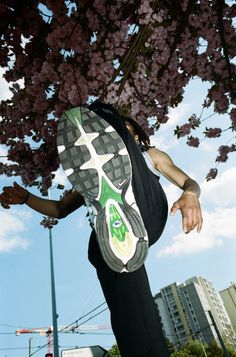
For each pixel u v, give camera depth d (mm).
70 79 4660
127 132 1323
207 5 4746
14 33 4797
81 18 4531
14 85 5066
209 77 5316
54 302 12672
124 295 1101
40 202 1815
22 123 5227
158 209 1225
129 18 4859
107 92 4773
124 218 986
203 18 4816
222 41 4766
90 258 1320
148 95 5098
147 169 1287
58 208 1847
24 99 5078
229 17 5070
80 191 1070
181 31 4758
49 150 5359
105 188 1046
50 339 19047
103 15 4480
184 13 4578
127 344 1050
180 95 5418
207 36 4980
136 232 956
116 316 1099
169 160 1396
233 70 5191
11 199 1782
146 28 4477
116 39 4535
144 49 4793
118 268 941
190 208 1054
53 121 5172
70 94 4668
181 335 85438
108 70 4641
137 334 1041
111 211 1011
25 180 5484
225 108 5695
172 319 89375
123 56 4891
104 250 967
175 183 1304
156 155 1412
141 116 5223
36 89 4855
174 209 1075
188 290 90188
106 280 1179
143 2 4344
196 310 86812
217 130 6531
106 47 4613
